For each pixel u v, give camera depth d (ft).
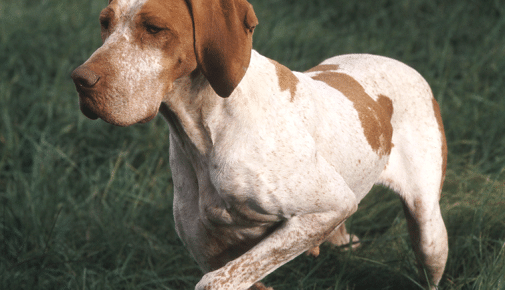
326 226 6.61
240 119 6.10
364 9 20.20
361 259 9.68
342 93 7.51
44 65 15.43
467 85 15.11
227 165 6.15
